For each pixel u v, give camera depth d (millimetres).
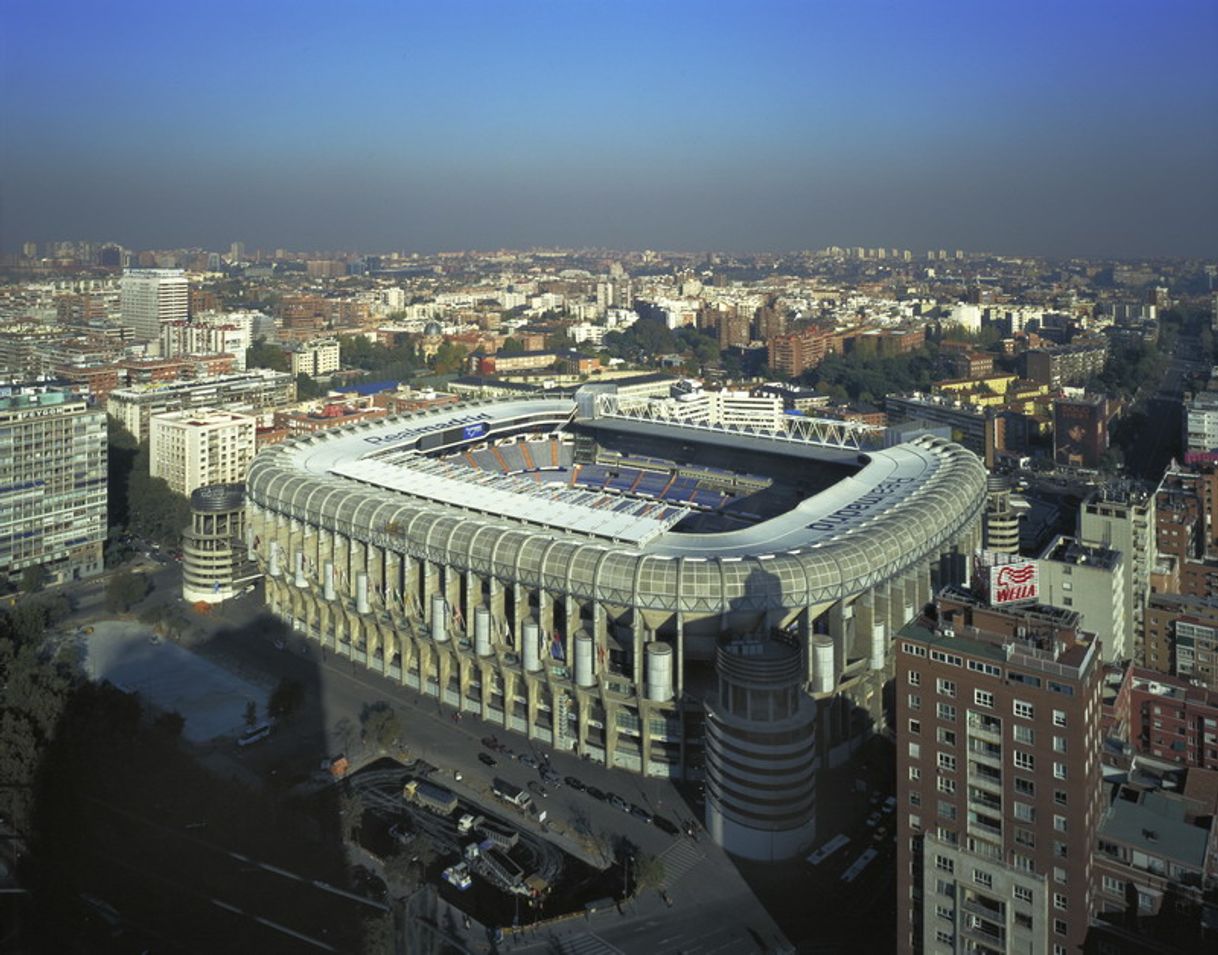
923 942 174625
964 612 178375
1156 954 159625
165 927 193750
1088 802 161875
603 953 190250
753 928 197125
